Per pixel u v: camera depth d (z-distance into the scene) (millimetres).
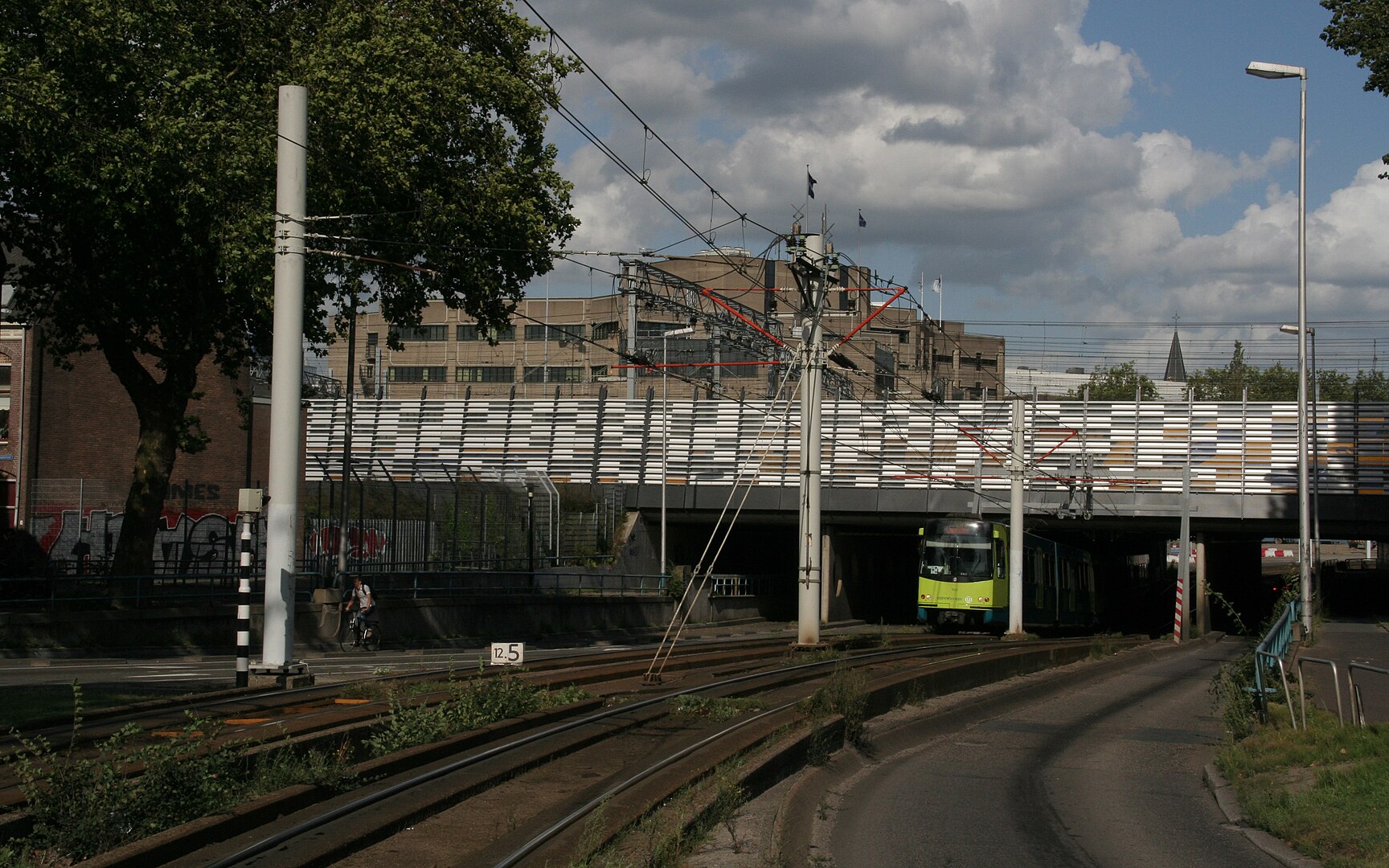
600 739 15453
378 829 10016
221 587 37500
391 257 31391
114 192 27859
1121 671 31203
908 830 11625
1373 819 10883
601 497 57875
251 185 28047
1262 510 54906
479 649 35750
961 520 48125
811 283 29094
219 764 10602
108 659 28188
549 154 33812
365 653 32875
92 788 9562
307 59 28984
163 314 31734
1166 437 57688
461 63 30734
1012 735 18656
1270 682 18156
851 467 60031
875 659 27328
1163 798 13562
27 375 42688
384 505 41469
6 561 34781
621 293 43500
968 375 113125
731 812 11258
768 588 67000
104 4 26719
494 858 9156
